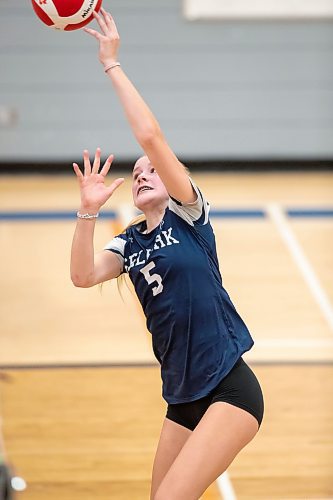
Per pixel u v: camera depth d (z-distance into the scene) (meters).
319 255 16.69
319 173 22.55
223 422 6.44
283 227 18.27
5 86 21.92
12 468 5.86
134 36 21.86
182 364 6.71
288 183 21.66
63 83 21.97
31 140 22.19
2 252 16.77
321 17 21.91
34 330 13.39
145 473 9.34
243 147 22.50
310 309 14.23
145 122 6.38
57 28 7.01
